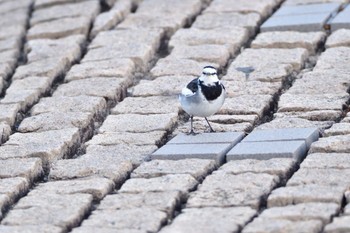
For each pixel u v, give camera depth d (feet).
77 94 47.65
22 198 36.11
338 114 41.75
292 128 40.42
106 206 34.45
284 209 32.37
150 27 56.03
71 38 56.70
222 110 43.88
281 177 35.60
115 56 52.03
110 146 41.14
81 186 36.40
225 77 47.93
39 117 45.24
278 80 46.88
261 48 51.52
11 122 45.39
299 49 50.49
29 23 61.67
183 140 40.55
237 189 34.53
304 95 44.47
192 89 40.11
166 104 45.44
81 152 42.27
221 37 53.11
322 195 32.89
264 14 57.26
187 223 32.12
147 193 35.06
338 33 51.93
